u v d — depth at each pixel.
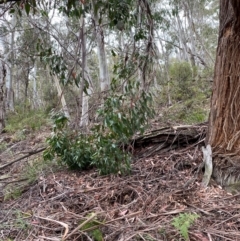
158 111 5.64
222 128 3.07
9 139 7.63
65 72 3.20
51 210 2.79
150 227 2.17
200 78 8.06
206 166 3.00
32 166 4.29
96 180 3.37
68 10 2.80
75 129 3.60
